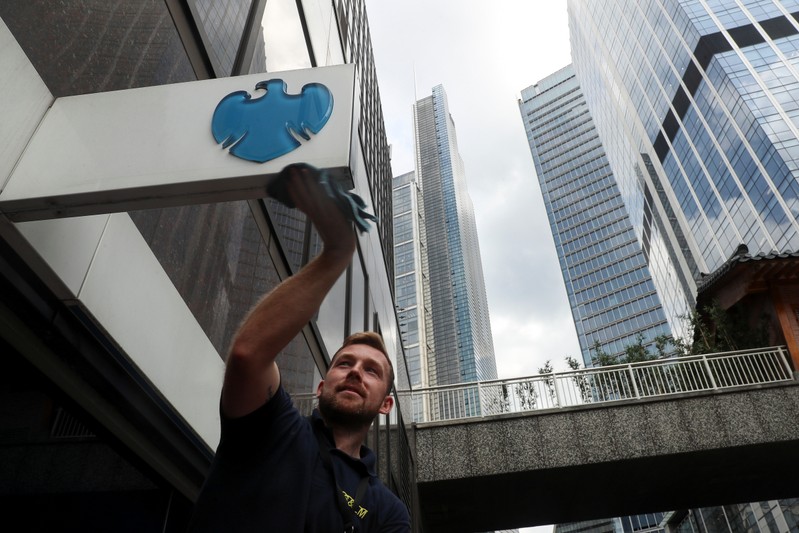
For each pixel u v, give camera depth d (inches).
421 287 6072.8
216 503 48.3
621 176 4183.1
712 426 514.9
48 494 101.8
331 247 50.0
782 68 2265.0
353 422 63.8
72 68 93.4
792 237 1916.8
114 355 103.1
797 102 2139.5
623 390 566.9
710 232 2544.3
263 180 76.5
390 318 598.2
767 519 1386.6
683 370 577.9
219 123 82.6
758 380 564.1
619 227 4931.1
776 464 540.4
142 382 111.6
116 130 83.6
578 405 541.0
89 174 78.9
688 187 2758.4
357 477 60.1
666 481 563.8
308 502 50.3
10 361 92.8
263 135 80.0
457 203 7504.9
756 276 641.6
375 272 493.4
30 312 87.3
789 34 2351.1
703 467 538.0
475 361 6097.4
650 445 513.3
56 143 82.1
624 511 642.8
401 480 433.7
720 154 2410.2
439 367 6215.6
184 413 126.6
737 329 677.3
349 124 79.1
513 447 528.4
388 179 1362.0
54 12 89.5
